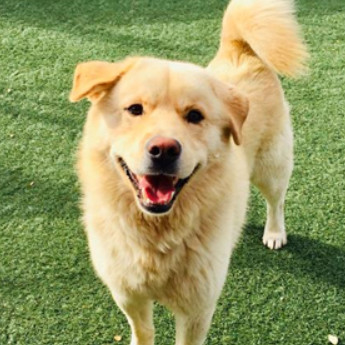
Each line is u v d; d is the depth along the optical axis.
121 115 1.12
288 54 1.35
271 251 1.49
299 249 1.50
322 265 1.47
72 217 1.53
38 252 1.47
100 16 2.15
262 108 1.36
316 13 2.18
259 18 1.36
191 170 1.08
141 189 1.08
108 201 1.14
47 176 1.61
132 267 1.16
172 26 2.11
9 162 1.64
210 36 2.06
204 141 1.12
